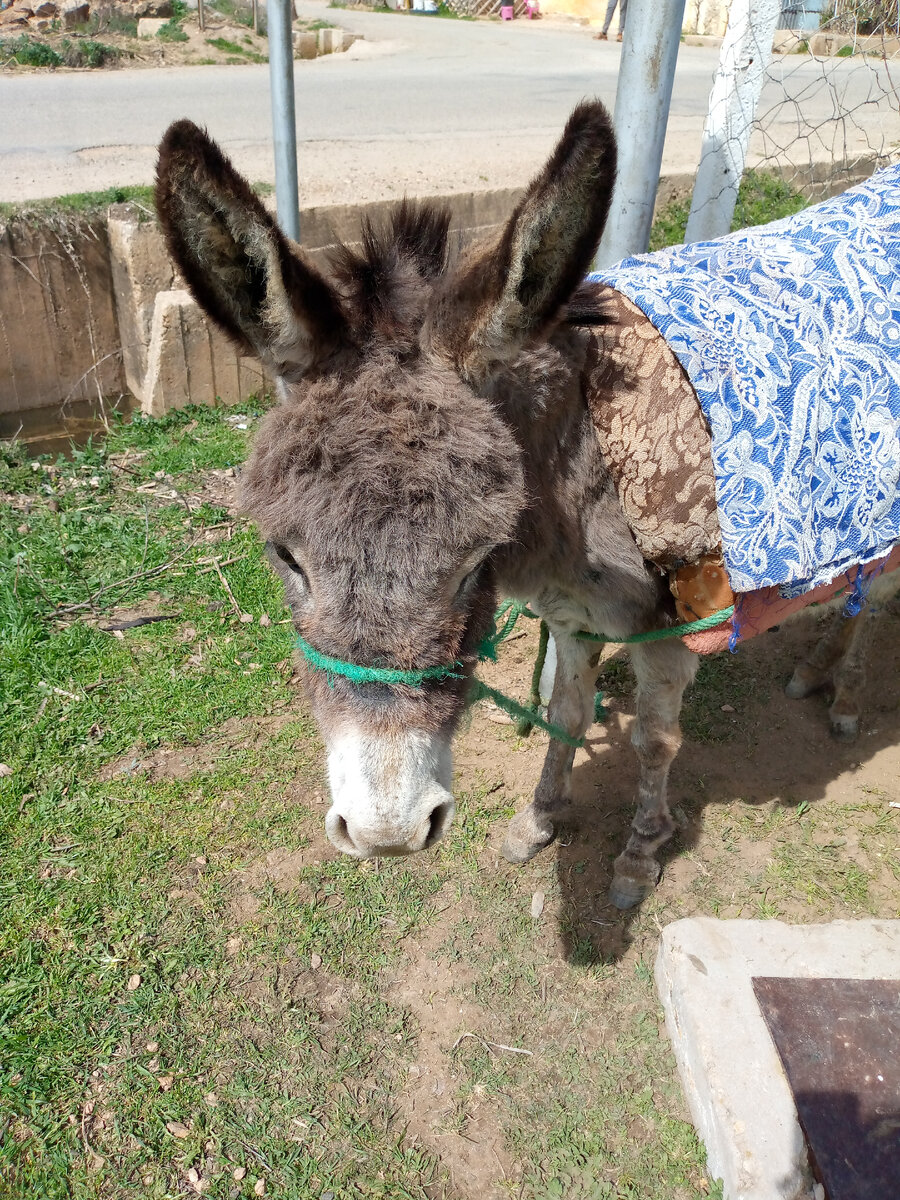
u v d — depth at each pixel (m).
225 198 1.57
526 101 13.23
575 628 2.68
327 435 1.65
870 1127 2.10
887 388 2.26
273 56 4.14
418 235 2.13
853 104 11.99
